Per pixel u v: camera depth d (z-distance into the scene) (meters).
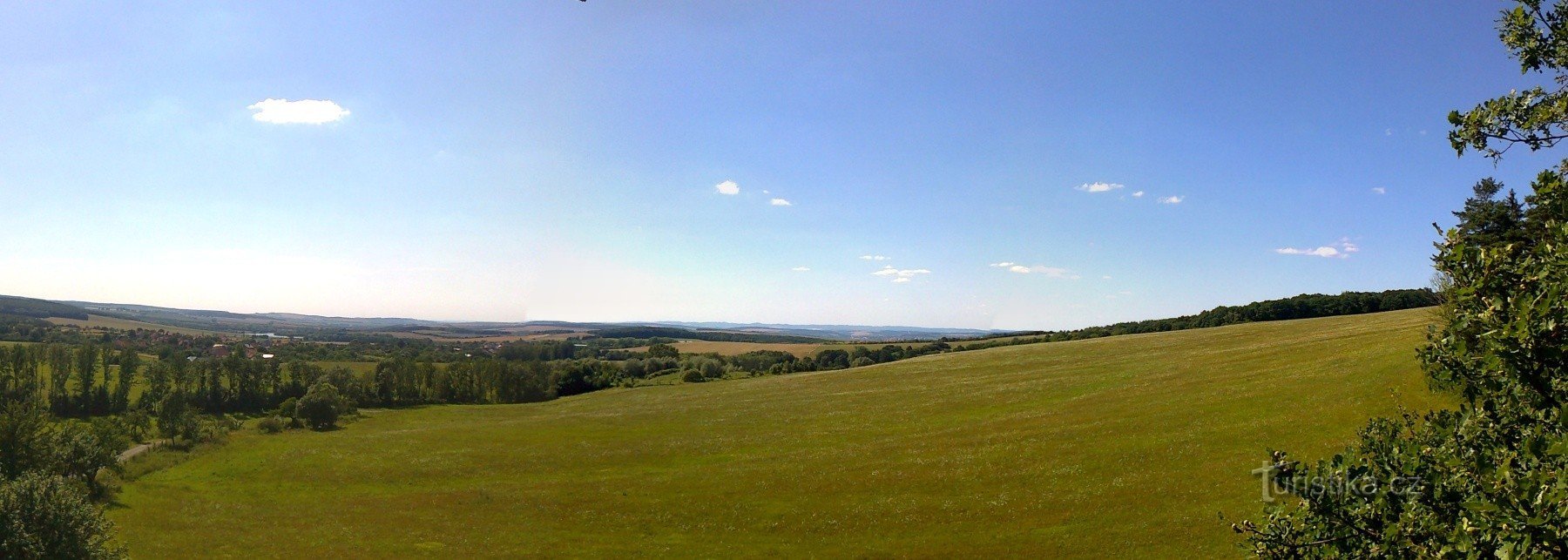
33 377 92.75
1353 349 62.09
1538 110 6.93
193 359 112.44
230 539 43.44
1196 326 134.00
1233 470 39.25
